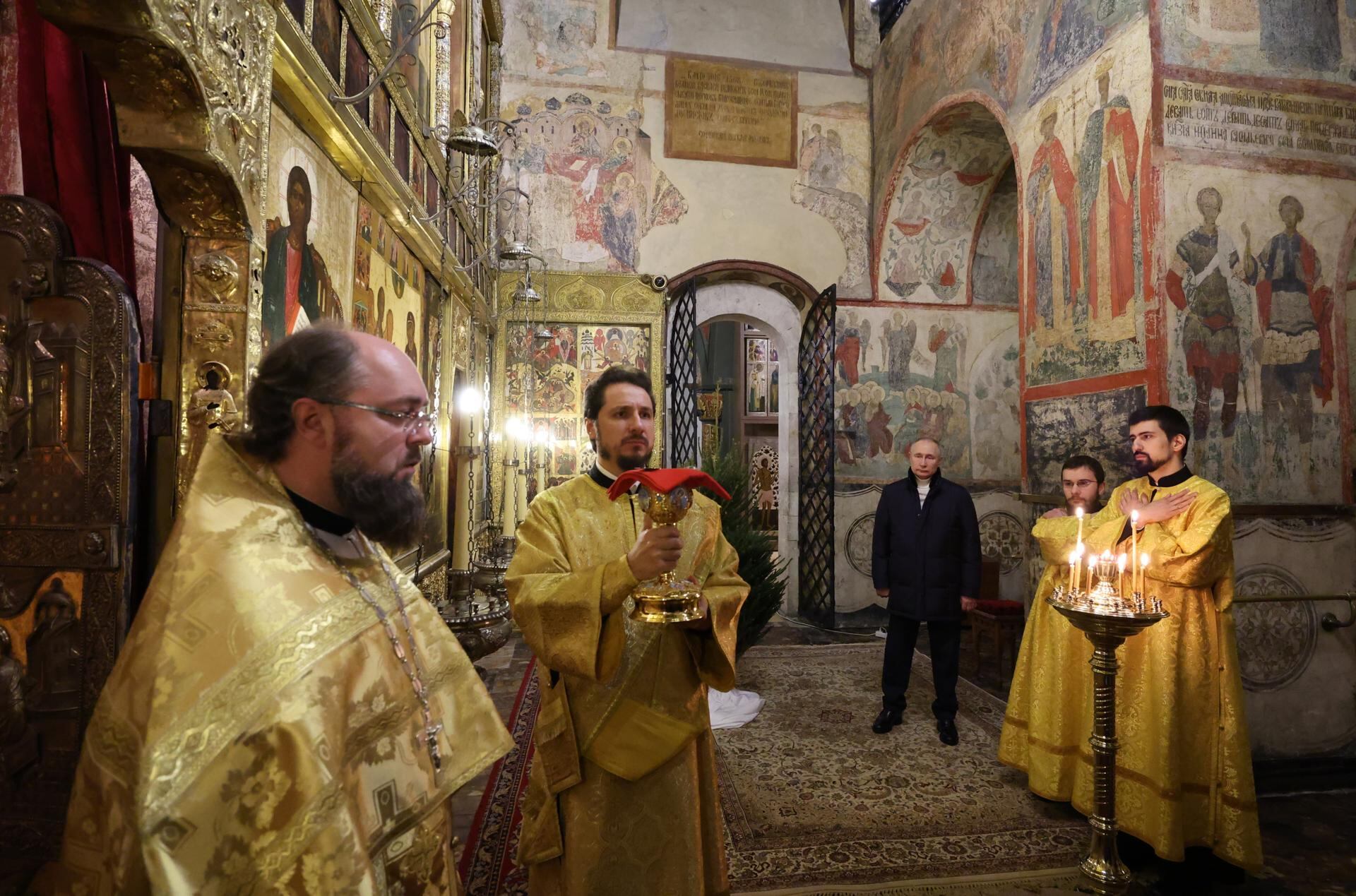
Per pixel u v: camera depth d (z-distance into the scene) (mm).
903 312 8461
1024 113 5336
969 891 2666
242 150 1605
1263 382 3924
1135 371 4016
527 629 1720
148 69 1370
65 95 1851
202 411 1594
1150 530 2871
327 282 2568
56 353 1600
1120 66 4223
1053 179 4883
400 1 3777
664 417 8055
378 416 1070
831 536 7789
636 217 8297
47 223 1602
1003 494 8438
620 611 1643
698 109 8492
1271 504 3873
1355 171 4121
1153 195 3910
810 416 8453
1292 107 4082
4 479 1585
